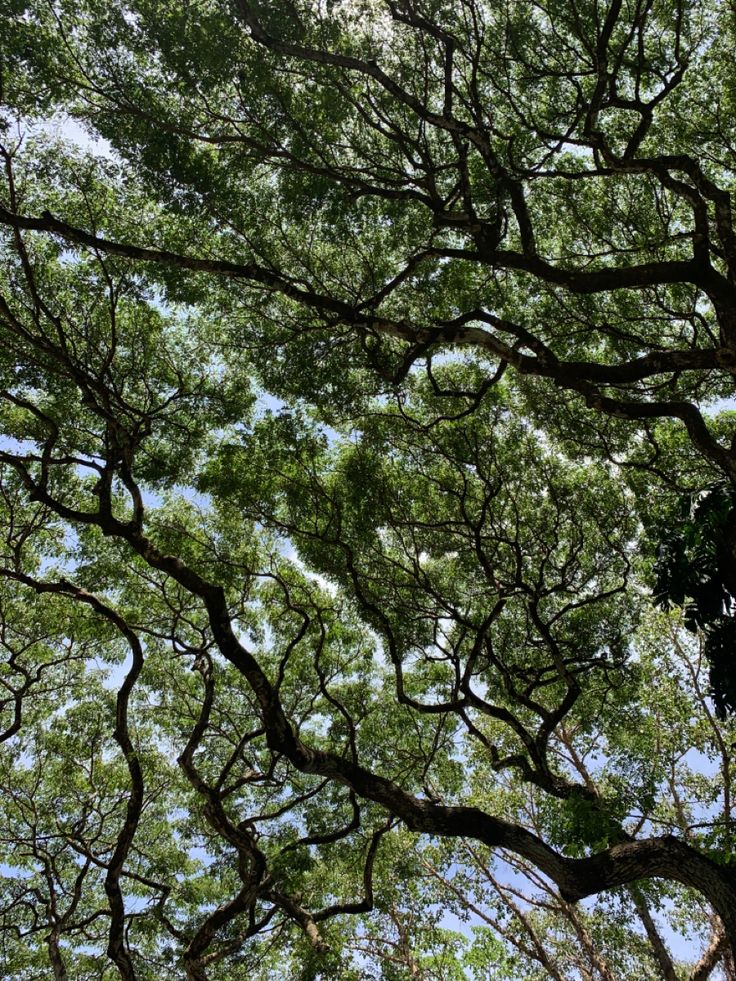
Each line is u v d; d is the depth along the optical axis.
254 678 8.38
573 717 14.60
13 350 9.41
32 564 12.45
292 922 13.80
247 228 9.50
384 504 11.48
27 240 9.71
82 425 10.84
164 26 8.15
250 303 10.38
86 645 13.41
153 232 9.60
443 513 12.24
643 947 16.23
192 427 11.12
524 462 12.22
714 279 7.97
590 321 11.07
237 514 11.44
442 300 10.84
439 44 9.09
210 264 8.55
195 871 15.35
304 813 14.84
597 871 7.77
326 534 11.35
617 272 8.16
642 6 9.70
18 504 11.90
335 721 14.02
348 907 11.10
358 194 8.99
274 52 8.54
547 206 10.93
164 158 8.42
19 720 11.29
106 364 9.40
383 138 9.73
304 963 11.86
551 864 7.93
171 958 14.31
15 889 14.73
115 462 9.41
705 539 7.35
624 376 8.00
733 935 7.14
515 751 15.62
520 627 13.01
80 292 10.12
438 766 14.74
